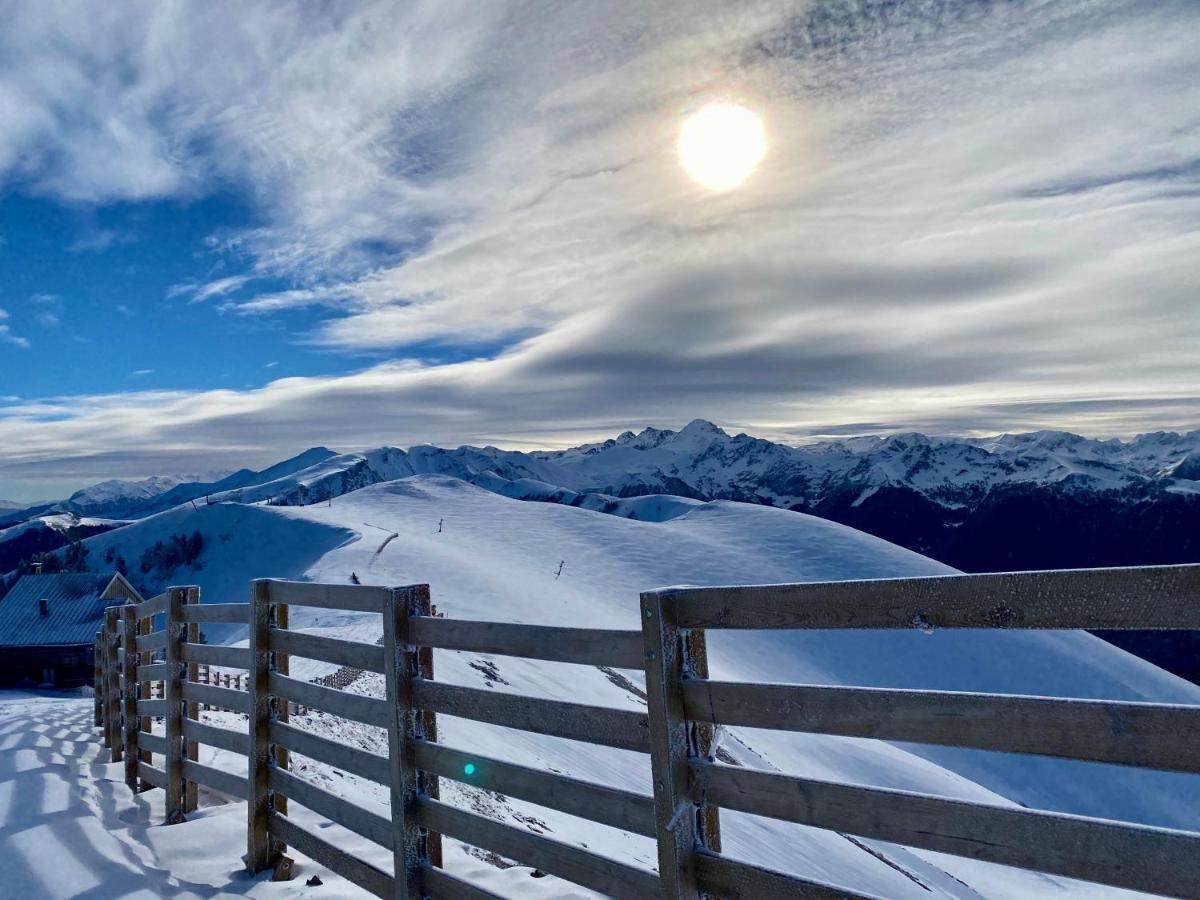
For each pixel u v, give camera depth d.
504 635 4.02
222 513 145.38
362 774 4.82
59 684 56.16
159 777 8.13
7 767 8.59
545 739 21.11
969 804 2.60
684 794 3.27
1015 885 36.09
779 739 48.94
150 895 5.18
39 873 5.44
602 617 86.25
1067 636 99.56
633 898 3.43
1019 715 2.53
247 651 6.19
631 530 145.12
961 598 2.62
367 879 4.85
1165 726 2.25
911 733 2.75
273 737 5.84
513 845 3.95
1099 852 2.35
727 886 3.13
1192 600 2.19
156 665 8.15
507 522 146.00
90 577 61.97
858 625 2.85
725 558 132.50
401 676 4.54
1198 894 2.18
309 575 87.00
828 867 24.22
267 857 5.82
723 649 85.38
